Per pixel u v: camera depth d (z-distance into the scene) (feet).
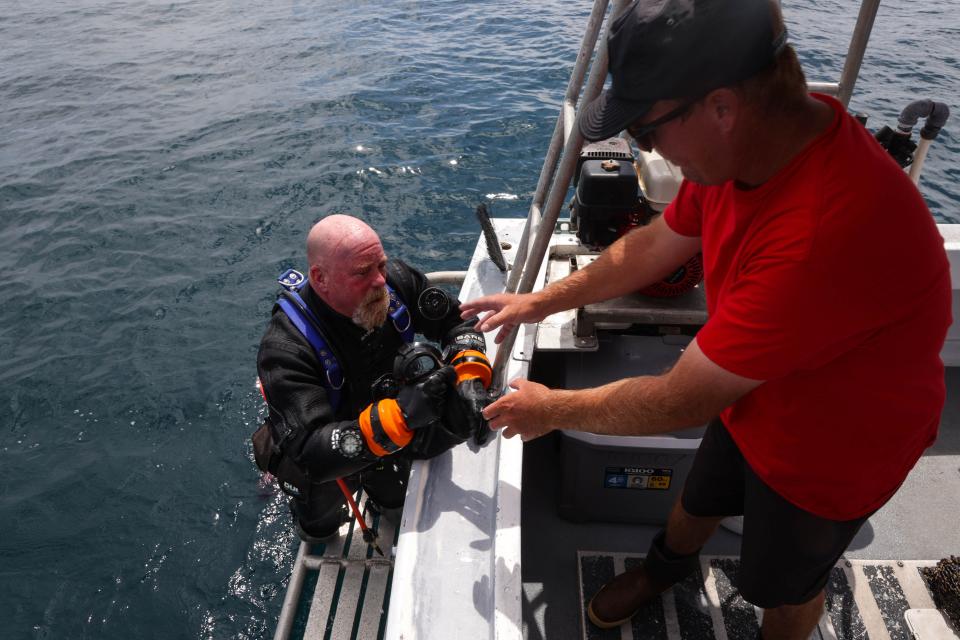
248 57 39.65
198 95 34.35
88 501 13.84
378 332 7.69
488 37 40.83
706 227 4.14
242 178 25.59
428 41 40.70
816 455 4.00
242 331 18.35
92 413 15.98
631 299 7.27
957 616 6.35
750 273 3.29
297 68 37.22
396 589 5.37
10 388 16.74
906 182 3.06
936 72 32.86
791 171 3.11
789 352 3.22
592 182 7.32
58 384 16.81
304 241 21.85
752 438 4.30
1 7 56.13
